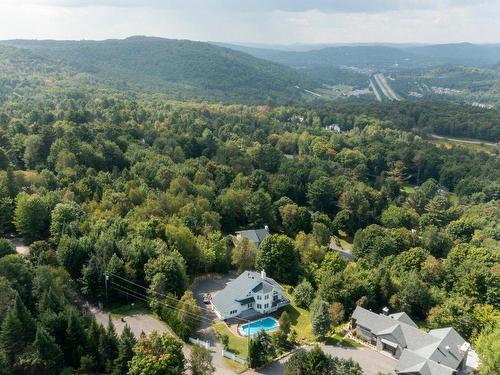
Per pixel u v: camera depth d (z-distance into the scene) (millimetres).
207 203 158250
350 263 140250
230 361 90125
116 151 196250
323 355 80750
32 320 81938
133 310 104750
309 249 136875
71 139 181875
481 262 133000
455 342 95688
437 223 186750
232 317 106875
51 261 106188
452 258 139000
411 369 87312
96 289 105000
